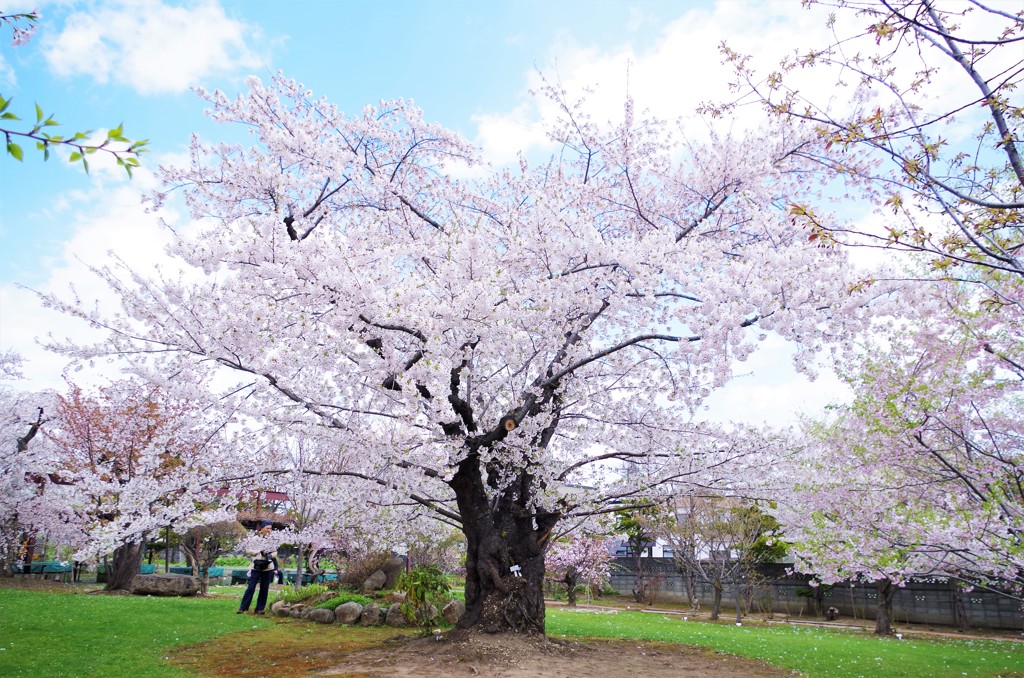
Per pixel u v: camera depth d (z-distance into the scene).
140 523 7.59
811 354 6.62
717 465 8.98
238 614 11.24
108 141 2.29
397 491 8.94
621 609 20.64
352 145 8.79
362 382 8.10
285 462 10.23
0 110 2.16
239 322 6.83
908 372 8.11
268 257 6.59
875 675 8.44
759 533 18.47
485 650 7.88
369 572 13.74
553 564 21.91
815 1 4.61
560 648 8.62
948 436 7.81
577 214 8.15
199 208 8.28
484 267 6.76
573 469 9.59
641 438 9.23
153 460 8.16
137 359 7.77
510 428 8.08
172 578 14.26
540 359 8.81
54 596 12.20
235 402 7.91
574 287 7.07
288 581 21.08
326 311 7.12
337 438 8.11
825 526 8.12
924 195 4.80
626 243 7.06
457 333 7.10
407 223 8.99
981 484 7.58
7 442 17.58
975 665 9.76
